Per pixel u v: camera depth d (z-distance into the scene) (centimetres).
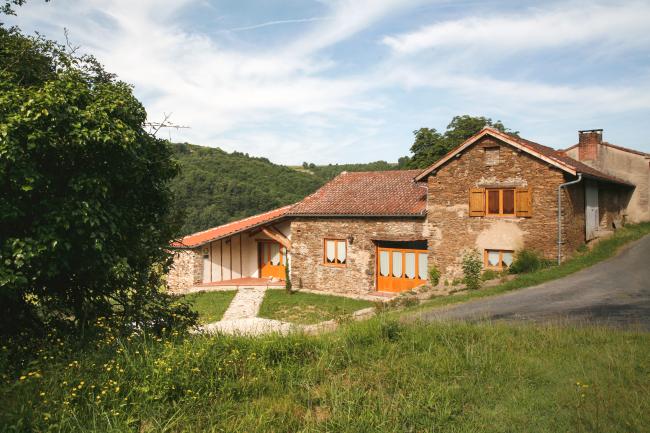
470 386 580
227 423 490
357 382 599
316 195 2445
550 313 1048
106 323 721
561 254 1684
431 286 1841
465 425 484
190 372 564
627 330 845
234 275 2616
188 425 480
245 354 655
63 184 674
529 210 1734
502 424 480
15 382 513
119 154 699
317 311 1767
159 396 511
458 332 817
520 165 1758
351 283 2170
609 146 2761
